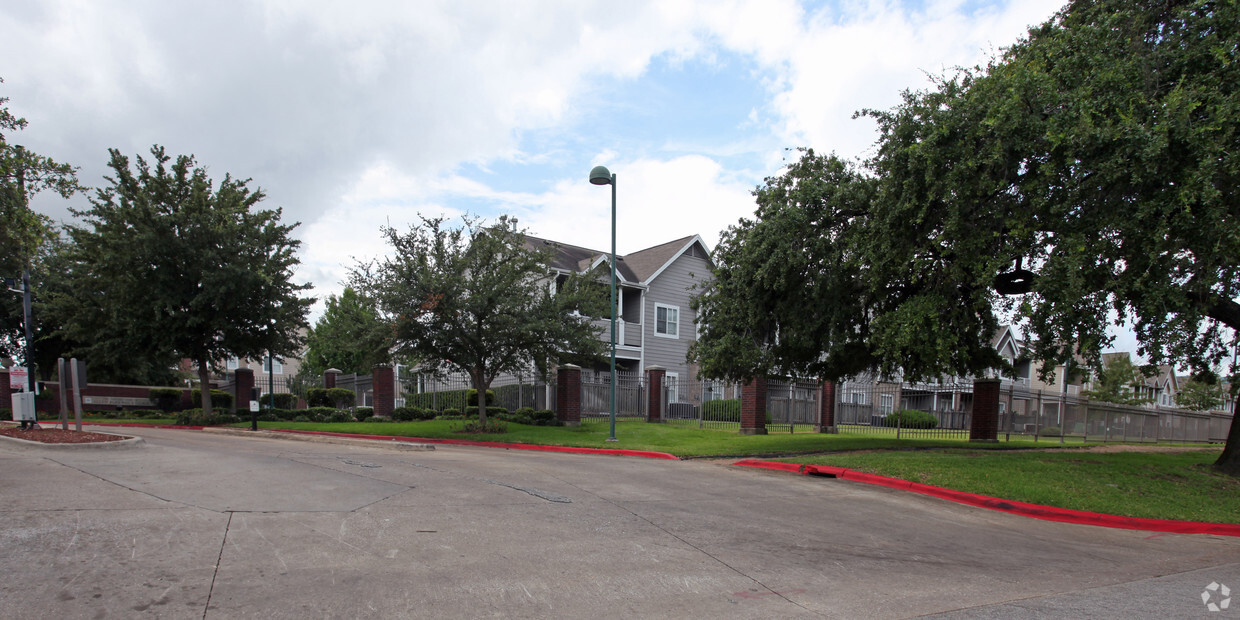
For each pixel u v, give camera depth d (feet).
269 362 90.38
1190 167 33.99
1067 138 35.06
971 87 40.09
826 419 78.95
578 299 67.15
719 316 56.90
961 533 27.89
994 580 20.43
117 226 69.00
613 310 61.41
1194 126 34.30
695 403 96.73
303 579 16.80
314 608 14.88
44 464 32.76
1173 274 37.88
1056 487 38.01
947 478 39.78
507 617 15.07
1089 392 128.36
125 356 77.05
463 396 90.38
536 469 39.14
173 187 72.79
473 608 15.49
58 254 84.94
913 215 41.63
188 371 130.31
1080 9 43.78
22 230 48.55
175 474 31.07
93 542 19.06
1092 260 37.32
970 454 51.16
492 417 82.17
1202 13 39.63
